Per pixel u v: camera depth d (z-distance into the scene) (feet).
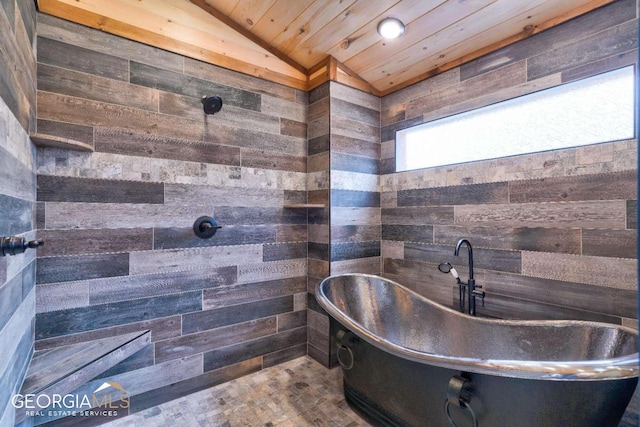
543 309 5.66
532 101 5.95
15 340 3.67
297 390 6.65
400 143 8.25
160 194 6.15
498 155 6.41
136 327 5.91
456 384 4.06
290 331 7.90
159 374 6.15
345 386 6.24
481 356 5.87
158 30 6.13
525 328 5.48
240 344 7.14
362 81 8.18
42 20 5.10
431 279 7.43
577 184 5.31
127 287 5.82
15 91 3.72
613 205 4.94
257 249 7.38
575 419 3.67
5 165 3.27
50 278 5.15
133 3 5.89
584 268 5.22
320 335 7.77
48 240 5.14
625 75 4.92
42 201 5.08
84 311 5.43
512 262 6.08
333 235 7.58
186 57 6.45
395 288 7.22
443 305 6.98
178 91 6.34
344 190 7.79
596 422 3.71
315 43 7.20
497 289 6.29
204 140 6.65
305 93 8.19
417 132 7.89
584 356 4.85
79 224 5.39
